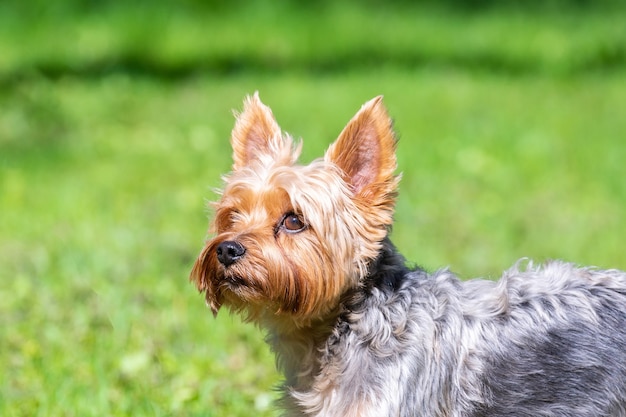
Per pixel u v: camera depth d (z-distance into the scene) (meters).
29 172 14.44
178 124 17.31
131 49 23.88
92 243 11.55
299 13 28.84
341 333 6.12
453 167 14.50
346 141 6.09
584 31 26.70
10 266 10.77
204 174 14.34
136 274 10.52
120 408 7.68
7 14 26.77
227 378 8.33
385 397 5.80
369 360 5.94
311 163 6.12
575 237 11.56
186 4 28.56
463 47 24.92
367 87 20.28
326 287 5.98
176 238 11.75
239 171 6.30
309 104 18.69
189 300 9.79
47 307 9.57
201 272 6.17
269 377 8.37
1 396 7.78
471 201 13.05
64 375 8.20
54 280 10.31
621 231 11.80
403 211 12.41
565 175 14.12
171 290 9.97
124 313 9.30
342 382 5.99
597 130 16.73
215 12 28.47
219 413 7.73
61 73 21.11
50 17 27.00
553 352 6.02
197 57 23.42
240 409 7.80
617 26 27.22
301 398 6.14
